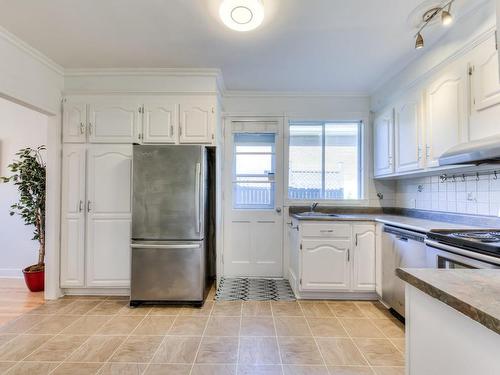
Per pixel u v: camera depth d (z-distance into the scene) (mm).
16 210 3664
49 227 2959
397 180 3576
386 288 2691
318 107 3707
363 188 3672
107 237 2994
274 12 2031
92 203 2996
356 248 2938
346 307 2801
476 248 1528
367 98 3689
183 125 3018
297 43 2471
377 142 3461
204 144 3018
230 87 3551
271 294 3135
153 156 2809
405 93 2781
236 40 2432
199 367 1837
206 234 3170
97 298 2994
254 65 2912
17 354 1970
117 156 3000
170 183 2801
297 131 3793
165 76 3031
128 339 2174
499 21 927
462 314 726
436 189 2775
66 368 1815
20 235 3678
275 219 3734
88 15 2088
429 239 1935
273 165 3768
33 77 2625
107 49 2594
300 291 2980
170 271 2793
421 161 2490
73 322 2453
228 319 2525
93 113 3014
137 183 2803
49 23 2188
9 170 3670
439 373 814
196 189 2801
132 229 2807
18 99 2473
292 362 1896
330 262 2949
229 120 3725
